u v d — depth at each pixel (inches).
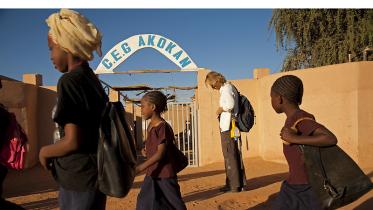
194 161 489.4
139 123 880.3
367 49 503.2
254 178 357.4
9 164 116.9
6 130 116.3
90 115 91.7
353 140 387.5
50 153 89.9
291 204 117.7
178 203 167.5
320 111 415.2
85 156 91.7
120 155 92.7
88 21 97.8
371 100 385.7
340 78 399.2
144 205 166.4
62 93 88.2
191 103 496.1
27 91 492.7
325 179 109.3
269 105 473.4
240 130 283.9
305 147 111.3
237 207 249.6
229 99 275.9
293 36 638.5
